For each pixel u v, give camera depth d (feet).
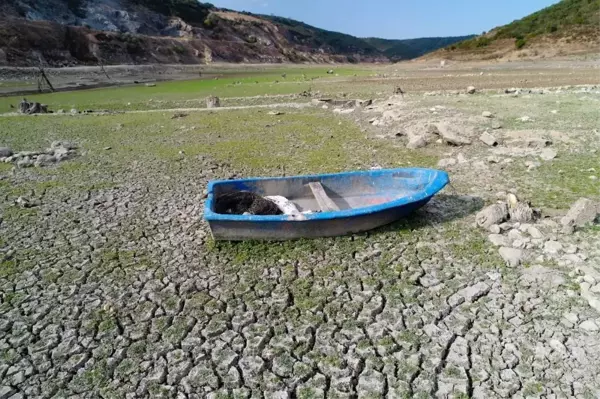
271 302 17.31
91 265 20.57
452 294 17.30
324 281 18.62
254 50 304.50
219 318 16.46
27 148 45.11
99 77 149.79
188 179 33.04
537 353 13.96
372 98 74.79
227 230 21.29
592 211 21.70
